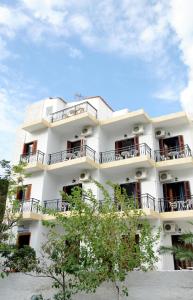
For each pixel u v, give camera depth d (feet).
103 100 74.28
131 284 28.53
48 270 30.58
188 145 58.70
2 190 44.88
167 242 50.47
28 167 61.52
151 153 59.06
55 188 64.08
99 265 27.02
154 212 50.55
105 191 32.32
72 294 29.63
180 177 56.54
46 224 31.32
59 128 68.28
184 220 51.39
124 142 65.51
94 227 27.86
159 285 27.55
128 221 29.91
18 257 37.93
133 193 58.23
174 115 59.77
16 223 47.78
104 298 28.71
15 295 33.04
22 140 71.20
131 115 61.21
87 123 65.77
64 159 65.57
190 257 32.81
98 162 61.98
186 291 26.40
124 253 26.91
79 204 29.32
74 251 28.73
